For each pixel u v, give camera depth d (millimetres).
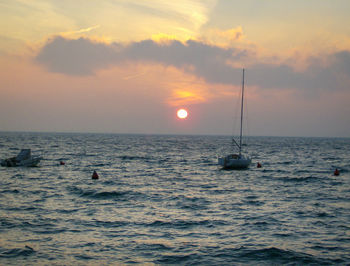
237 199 30750
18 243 18016
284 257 16547
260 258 16453
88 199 29906
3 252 16750
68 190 34500
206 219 23328
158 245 18078
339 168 61281
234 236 19672
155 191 34594
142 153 100312
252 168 59281
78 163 65312
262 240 18969
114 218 23359
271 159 82000
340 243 18531
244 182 42188
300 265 15711
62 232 20016
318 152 118000
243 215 24562
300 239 19172
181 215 24406
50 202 28375
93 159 75438
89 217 23531
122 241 18641
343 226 21797
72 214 24312
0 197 30156
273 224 22156
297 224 22203
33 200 29094
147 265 15562
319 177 47531
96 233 19953
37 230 20297
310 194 33688
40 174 47469
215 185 39500
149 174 49906
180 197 31422
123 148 128250
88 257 16359
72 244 18047
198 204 28359
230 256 16672
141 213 24922
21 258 16094
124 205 27656
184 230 20734
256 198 31312
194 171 54438
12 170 51031
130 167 59750
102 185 38344
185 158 83438
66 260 15953
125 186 37875
